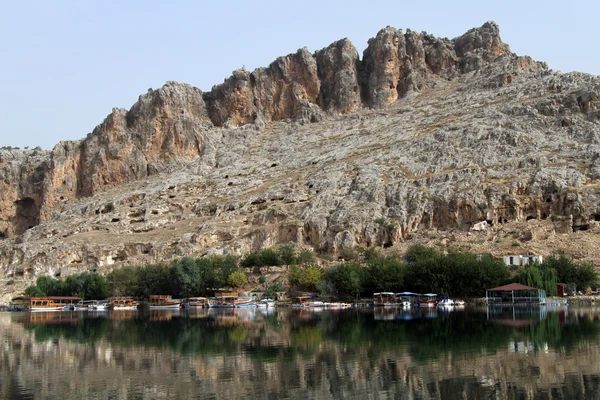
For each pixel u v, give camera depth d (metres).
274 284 150.50
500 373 49.00
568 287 123.88
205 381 50.00
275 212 187.38
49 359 63.19
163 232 199.25
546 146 180.75
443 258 129.25
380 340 68.81
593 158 166.75
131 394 46.44
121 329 92.44
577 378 46.69
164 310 141.50
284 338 73.81
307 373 51.78
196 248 182.12
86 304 161.88
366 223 165.62
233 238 183.75
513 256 132.88
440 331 75.44
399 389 45.22
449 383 46.41
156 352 65.44
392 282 132.38
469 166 178.38
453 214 160.50
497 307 114.56
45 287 173.25
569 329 73.44
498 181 165.75
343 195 186.12
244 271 161.12
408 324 85.81
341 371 52.12
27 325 105.12
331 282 139.38
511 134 189.12
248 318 107.81
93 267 188.88
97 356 64.19
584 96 196.62
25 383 51.19
